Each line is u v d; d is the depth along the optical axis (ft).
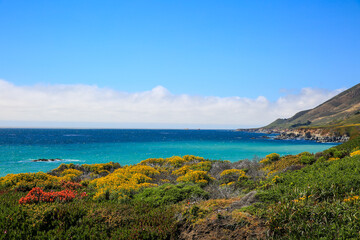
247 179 58.85
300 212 24.59
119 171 72.49
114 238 25.85
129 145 247.09
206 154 175.42
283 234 23.06
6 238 25.30
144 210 33.53
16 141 297.12
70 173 77.87
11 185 52.37
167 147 230.48
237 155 170.40
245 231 24.26
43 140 324.80
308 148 244.83
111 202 38.83
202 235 25.08
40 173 61.26
